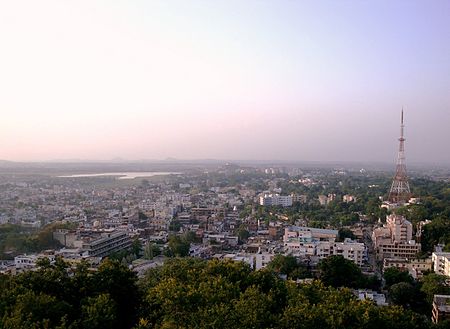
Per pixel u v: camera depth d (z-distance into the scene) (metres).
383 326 105.38
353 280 199.88
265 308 106.38
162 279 146.50
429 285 183.50
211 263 149.12
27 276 123.69
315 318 99.12
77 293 122.44
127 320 123.75
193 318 100.69
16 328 89.06
